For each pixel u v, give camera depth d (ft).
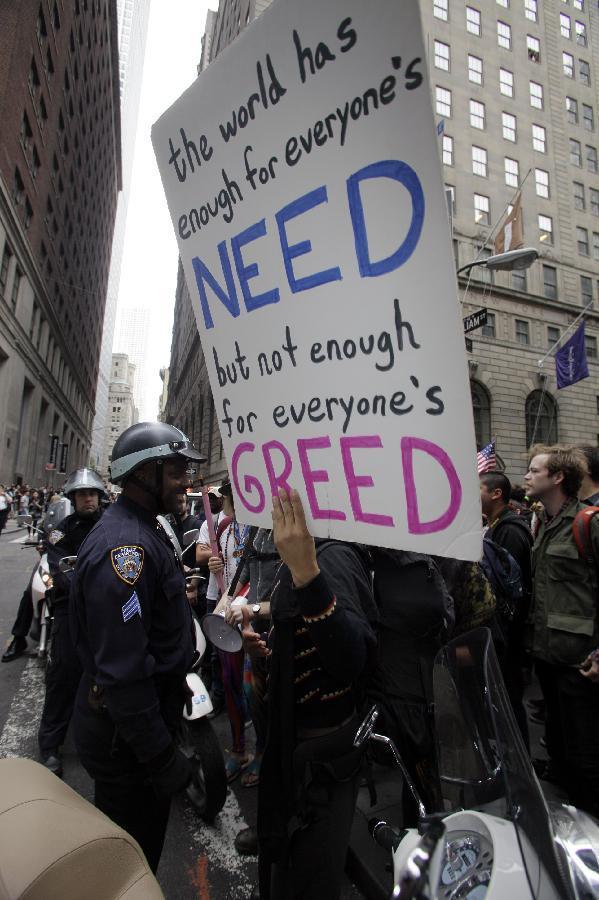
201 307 5.73
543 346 86.12
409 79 3.53
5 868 3.07
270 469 5.07
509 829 3.40
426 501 3.85
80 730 5.50
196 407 134.51
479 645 4.68
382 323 3.98
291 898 4.62
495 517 10.85
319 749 4.84
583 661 7.77
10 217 81.35
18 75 80.38
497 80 89.81
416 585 5.86
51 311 119.24
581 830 3.83
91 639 5.07
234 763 10.25
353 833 7.69
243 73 4.70
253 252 4.96
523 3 95.61
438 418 3.74
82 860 3.26
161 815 5.72
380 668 5.65
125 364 523.70
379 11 3.61
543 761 9.78
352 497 4.34
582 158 96.43
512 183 87.61
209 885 7.32
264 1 78.18
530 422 84.12
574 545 8.14
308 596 4.39
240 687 10.34
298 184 4.41
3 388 88.69
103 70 164.96
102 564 5.13
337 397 4.38
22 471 109.40
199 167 5.42
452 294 3.56
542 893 2.97
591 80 100.99
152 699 5.00
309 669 5.00
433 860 2.11
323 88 4.06
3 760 4.09
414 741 5.46
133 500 5.92
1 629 20.57
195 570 13.35
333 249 4.23
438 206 3.53
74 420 189.98
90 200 168.76
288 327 4.73
